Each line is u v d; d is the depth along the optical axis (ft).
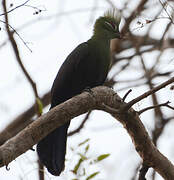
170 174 28.53
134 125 27.53
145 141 27.84
